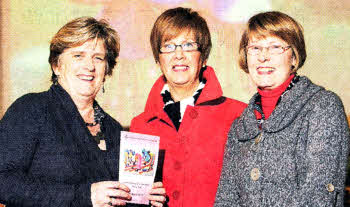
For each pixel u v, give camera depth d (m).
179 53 2.26
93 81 2.19
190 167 2.26
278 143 1.87
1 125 1.99
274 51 1.96
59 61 2.17
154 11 3.43
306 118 1.84
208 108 2.36
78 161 2.03
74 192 1.94
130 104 3.32
